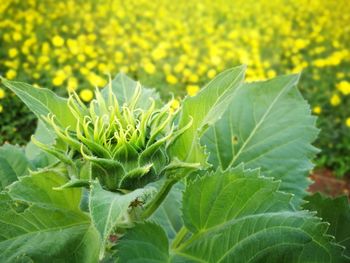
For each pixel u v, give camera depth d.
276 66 0.88
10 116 0.51
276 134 0.29
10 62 0.63
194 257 0.22
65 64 0.71
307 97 0.74
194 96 0.21
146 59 0.72
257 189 0.21
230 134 0.29
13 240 0.21
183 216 0.22
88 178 0.19
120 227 0.22
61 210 0.22
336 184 0.61
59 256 0.21
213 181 0.22
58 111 0.21
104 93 0.26
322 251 0.21
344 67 0.88
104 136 0.19
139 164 0.19
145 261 0.21
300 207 0.27
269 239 0.21
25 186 0.21
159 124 0.20
